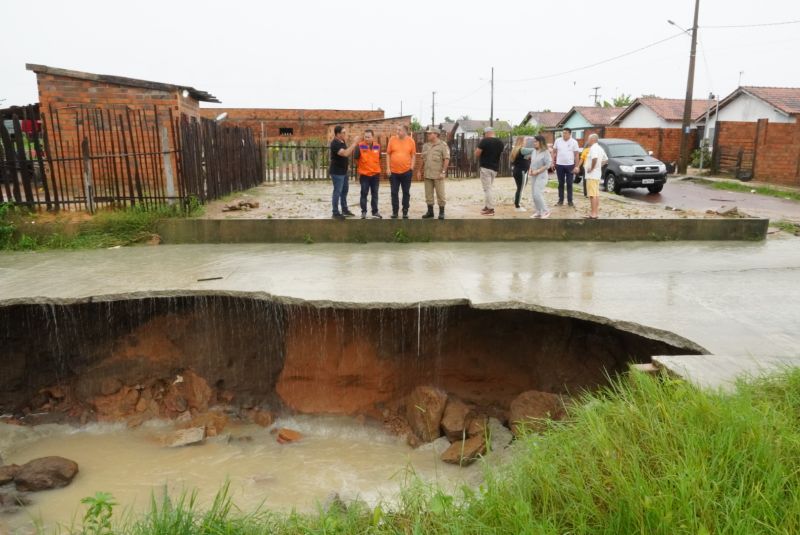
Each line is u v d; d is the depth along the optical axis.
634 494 2.95
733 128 24.06
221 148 14.07
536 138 11.41
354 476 6.68
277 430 7.71
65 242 10.17
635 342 6.87
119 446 7.32
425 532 3.24
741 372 4.52
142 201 10.92
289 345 7.81
